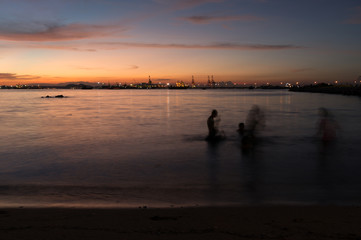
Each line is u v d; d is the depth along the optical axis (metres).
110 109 44.84
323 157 12.38
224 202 7.23
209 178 9.55
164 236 4.74
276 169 10.56
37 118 31.33
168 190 8.32
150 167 11.04
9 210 6.54
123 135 19.06
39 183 9.16
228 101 68.75
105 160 12.23
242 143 14.42
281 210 6.46
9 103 67.69
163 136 18.50
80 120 28.89
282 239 4.63
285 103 56.91
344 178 9.42
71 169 10.87
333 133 16.11
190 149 14.36
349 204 7.08
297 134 18.58
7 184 9.08
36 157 12.91
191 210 6.47
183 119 28.98
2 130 21.97
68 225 5.34
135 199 7.53
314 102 59.72
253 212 6.30
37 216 6.00
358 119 26.95
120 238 4.65
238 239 4.62
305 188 8.42
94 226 5.29
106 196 7.80
